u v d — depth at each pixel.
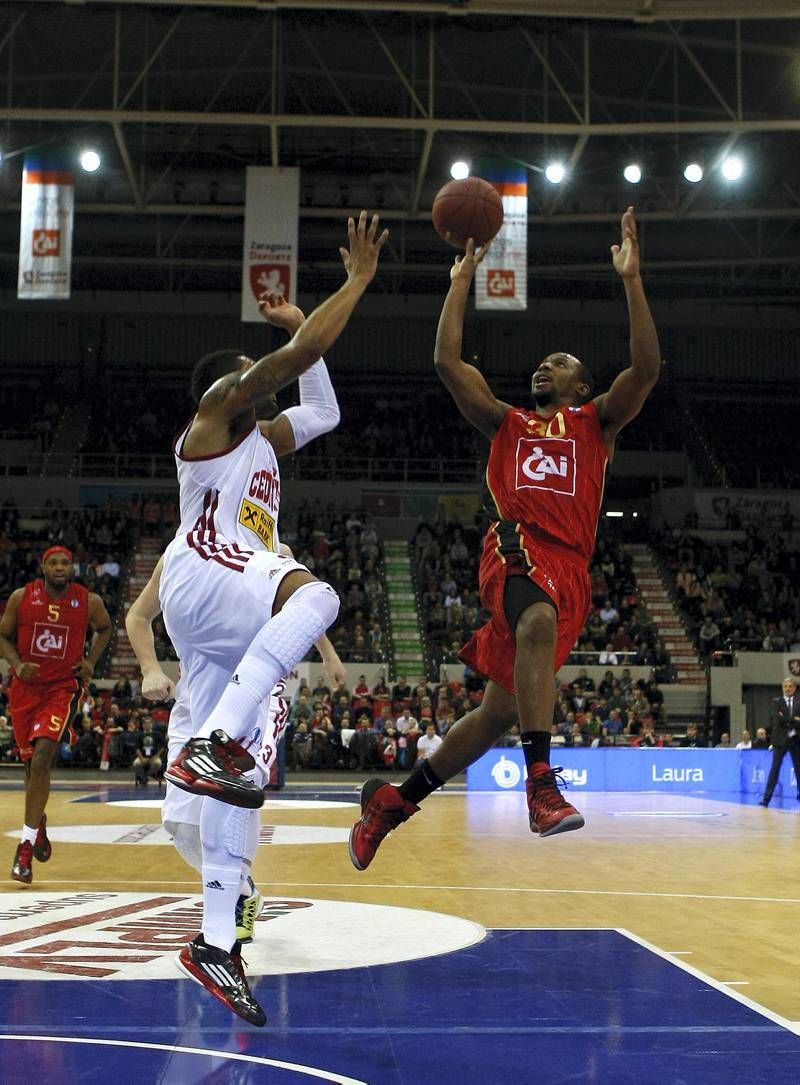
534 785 3.38
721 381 35.88
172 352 35.88
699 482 33.50
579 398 4.03
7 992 3.60
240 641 3.41
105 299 34.31
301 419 4.30
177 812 4.09
